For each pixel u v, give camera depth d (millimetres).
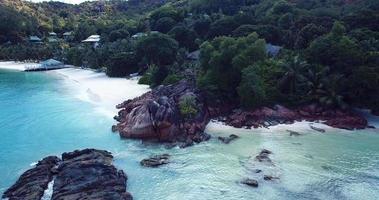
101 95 93688
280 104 76438
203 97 74812
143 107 65750
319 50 81062
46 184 45625
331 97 73875
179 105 66812
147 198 43531
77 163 49656
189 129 63219
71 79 122875
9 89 106250
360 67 73875
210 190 45219
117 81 112938
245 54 78312
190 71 95438
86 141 61969
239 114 72875
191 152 56719
